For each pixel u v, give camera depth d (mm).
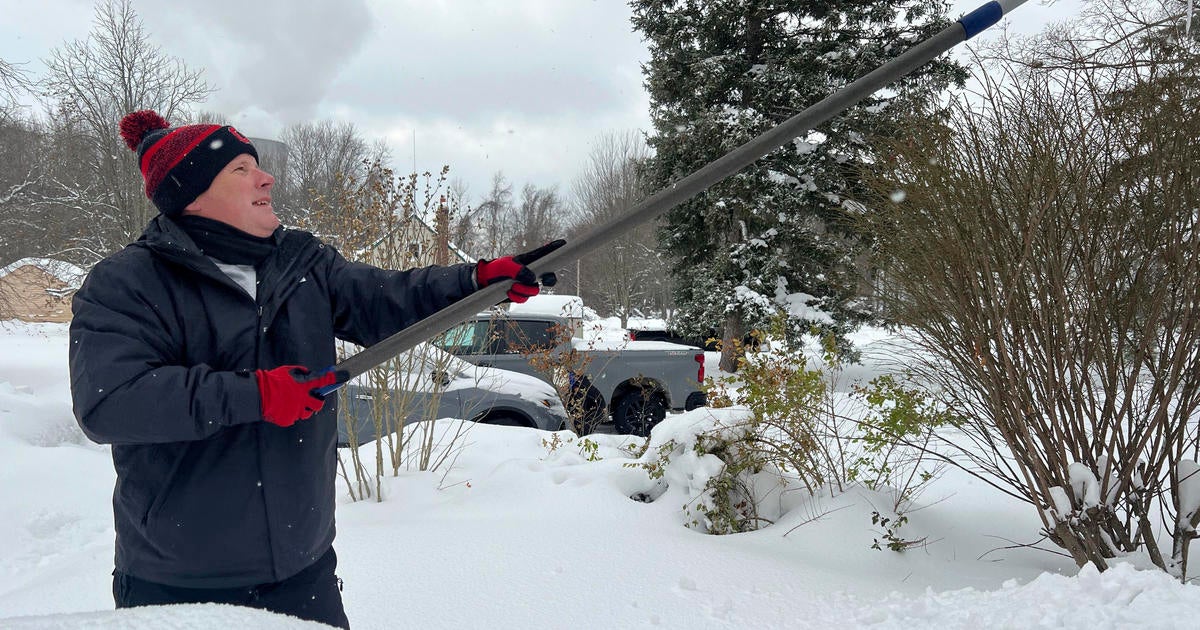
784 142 1766
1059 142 3344
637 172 18469
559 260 1863
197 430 1424
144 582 1616
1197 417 3576
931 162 3424
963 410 3857
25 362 14625
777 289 16312
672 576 3238
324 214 5688
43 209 18766
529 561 3426
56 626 1011
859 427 4520
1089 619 1834
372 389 5211
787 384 4586
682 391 9305
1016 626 1976
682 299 18891
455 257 6176
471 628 2775
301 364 1764
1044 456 3475
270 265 1782
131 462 1587
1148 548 3318
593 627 2766
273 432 1654
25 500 5477
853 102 1774
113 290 1533
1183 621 1685
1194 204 3098
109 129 22141
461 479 5129
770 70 15688
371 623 2826
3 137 17094
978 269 3350
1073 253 3326
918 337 3969
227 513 1600
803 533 3971
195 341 1629
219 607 1146
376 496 4828
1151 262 3230
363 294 1957
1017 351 3354
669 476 4605
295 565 1701
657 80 17000
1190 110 3180
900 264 3695
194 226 1727
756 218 16078
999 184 3398
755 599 2979
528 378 7488
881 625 2422
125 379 1429
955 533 4078
